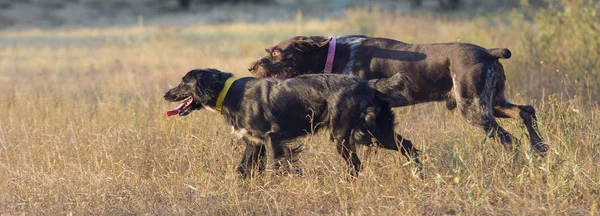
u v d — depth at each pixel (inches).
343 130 390.9
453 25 1104.8
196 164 422.6
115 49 1188.5
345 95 387.5
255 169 409.4
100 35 1430.9
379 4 1818.4
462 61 419.8
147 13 1929.1
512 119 455.8
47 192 394.6
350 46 447.8
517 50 717.9
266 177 401.4
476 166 390.6
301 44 450.0
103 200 380.5
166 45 1198.9
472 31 922.7
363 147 426.9
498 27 941.8
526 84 591.8
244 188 400.5
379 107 393.7
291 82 399.2
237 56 987.9
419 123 502.0
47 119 520.4
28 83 780.0
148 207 374.9
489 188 351.6
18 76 875.4
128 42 1261.1
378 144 403.9
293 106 395.9
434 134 462.6
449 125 486.0
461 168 378.3
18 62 1029.8
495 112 441.1
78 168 415.5
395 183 382.3
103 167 427.8
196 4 1998.0
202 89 402.9
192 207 373.4
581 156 399.2
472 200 346.9
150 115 531.5
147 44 1232.2
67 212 371.6
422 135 455.8
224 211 369.1
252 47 1098.1
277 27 1412.4
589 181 365.7
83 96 647.1
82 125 501.4
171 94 415.8
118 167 425.7
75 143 458.0
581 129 427.5
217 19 1739.7
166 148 448.8
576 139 411.5
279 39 1190.3
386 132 398.0
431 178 387.2
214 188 397.1
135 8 1950.1
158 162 430.6
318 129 402.0
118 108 547.2
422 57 432.8
